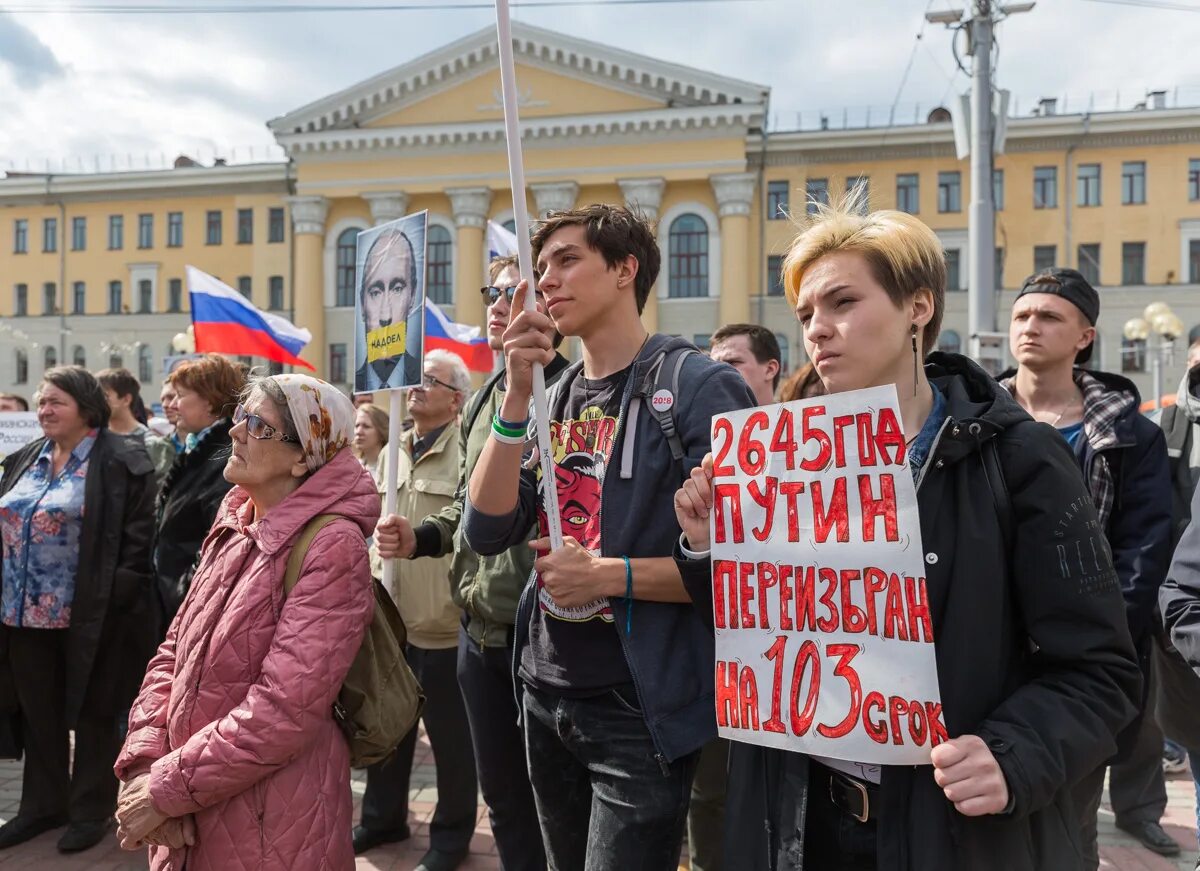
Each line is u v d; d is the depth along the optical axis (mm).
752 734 1526
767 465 1549
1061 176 30266
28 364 38438
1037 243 30328
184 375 3672
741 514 1576
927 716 1341
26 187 37875
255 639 1991
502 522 2062
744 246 29750
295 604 1980
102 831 3715
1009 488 1399
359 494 2170
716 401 1938
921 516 1416
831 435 1472
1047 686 1358
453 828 3439
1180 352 29484
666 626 1916
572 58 30641
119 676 3730
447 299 31641
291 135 31969
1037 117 29953
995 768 1254
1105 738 1322
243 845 1938
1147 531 2705
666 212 30766
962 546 1389
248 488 2160
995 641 1377
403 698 2236
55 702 3820
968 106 11039
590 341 2115
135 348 34188
